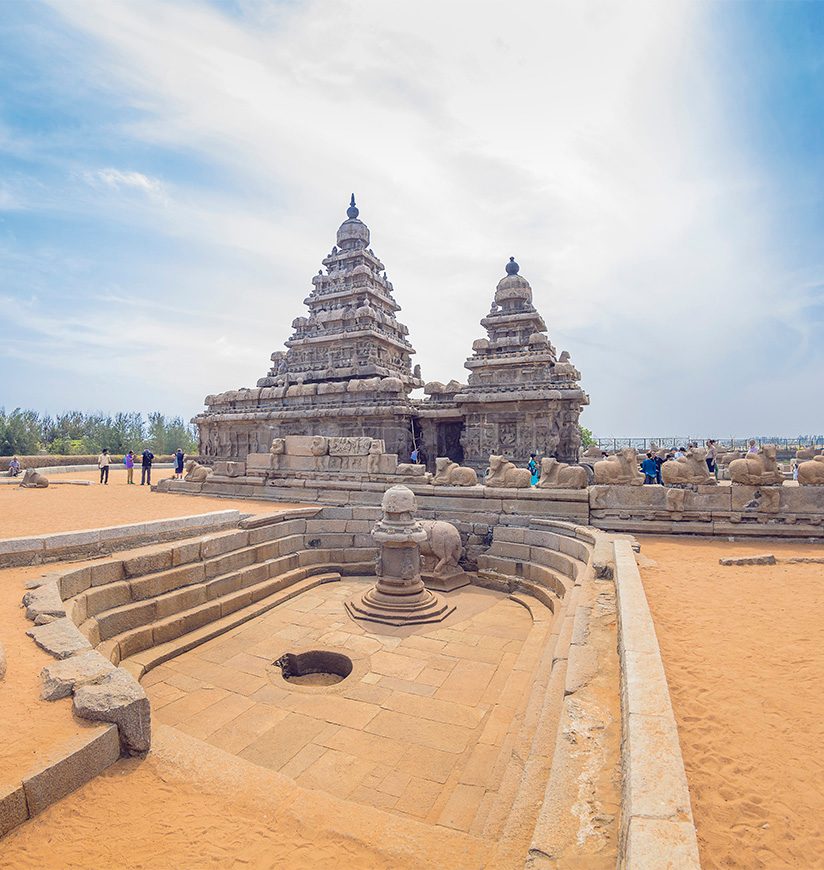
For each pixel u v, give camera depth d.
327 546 14.29
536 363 25.42
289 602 11.64
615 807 3.35
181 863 3.49
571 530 12.49
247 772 4.55
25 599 6.79
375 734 6.48
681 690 4.71
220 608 10.20
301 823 3.98
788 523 11.91
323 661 9.05
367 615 10.48
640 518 12.92
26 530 11.16
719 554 10.76
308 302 31.78
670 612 6.91
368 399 26.23
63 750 4.03
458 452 30.02
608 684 5.00
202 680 7.90
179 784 4.30
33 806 3.70
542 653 8.00
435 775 5.68
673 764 3.15
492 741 6.22
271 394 28.69
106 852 3.52
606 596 7.58
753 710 4.36
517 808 3.86
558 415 25.69
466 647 9.16
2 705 4.55
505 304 28.30
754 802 3.26
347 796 5.34
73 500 17.70
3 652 5.11
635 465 13.21
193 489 20.11
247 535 12.20
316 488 17.09
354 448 17.12
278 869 3.53
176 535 10.97
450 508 14.80
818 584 8.31
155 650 8.60
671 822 2.65
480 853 3.79
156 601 9.13
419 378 32.94
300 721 6.77
